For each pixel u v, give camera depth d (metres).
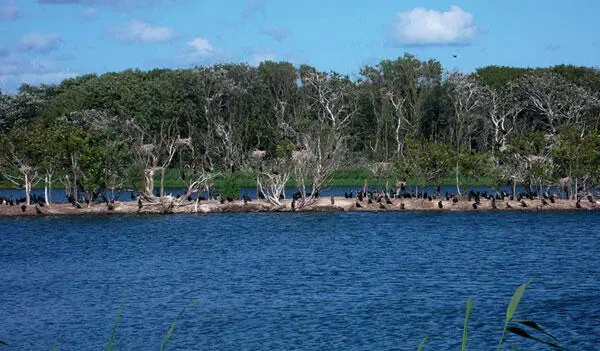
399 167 129.25
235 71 182.00
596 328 50.94
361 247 89.69
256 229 107.38
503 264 76.75
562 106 168.62
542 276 69.88
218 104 174.88
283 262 79.75
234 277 71.38
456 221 113.56
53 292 65.75
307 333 50.28
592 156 119.38
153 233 104.69
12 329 52.88
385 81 180.88
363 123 179.12
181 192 149.12
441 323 52.47
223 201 127.44
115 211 124.06
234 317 55.06
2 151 125.69
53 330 52.47
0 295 64.69
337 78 180.75
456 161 127.00
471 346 46.94
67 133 123.12
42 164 125.38
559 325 51.88
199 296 62.81
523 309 56.44
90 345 48.75
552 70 196.50
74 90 194.62
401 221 114.38
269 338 49.22
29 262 83.06
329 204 128.12
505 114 174.62
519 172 127.56
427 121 185.00
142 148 126.62
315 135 133.38
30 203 129.50
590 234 98.38
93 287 67.75
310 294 62.69
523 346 46.84
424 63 184.12
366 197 131.75
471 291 63.16
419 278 69.38
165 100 167.75
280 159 129.25
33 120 183.25
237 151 155.00
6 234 105.25
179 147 143.75
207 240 97.75
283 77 187.75
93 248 92.56
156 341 49.25
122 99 167.00
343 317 54.47
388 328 51.31
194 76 172.88
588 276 69.69
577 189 133.12
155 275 73.50
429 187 166.62
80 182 126.69
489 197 129.75
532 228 104.81
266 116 179.00
